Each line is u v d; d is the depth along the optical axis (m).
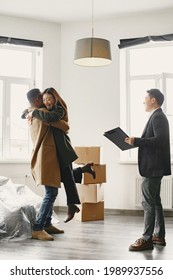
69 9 5.68
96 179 5.12
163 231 3.75
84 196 5.13
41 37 6.12
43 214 4.03
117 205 5.91
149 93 3.68
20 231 4.07
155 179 3.52
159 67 6.01
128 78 6.13
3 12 5.82
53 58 6.16
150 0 5.35
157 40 5.70
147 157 3.52
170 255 3.39
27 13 5.85
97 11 5.75
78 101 6.11
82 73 6.09
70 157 3.99
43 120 3.86
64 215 5.65
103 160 5.79
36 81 6.20
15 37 5.98
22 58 6.18
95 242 3.91
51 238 3.98
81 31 6.14
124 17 5.95
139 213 5.78
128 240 4.01
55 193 4.05
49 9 5.68
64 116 4.06
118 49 5.96
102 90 6.00
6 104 6.07
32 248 3.65
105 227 4.74
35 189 5.97
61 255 3.40
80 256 3.36
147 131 3.65
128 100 6.12
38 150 3.96
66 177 4.05
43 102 4.09
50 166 3.90
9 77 6.11
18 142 6.14
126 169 5.88
